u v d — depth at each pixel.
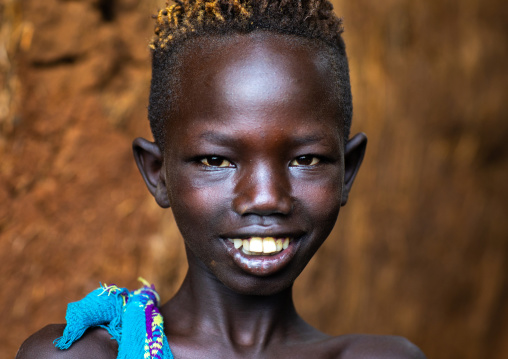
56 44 4.55
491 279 8.18
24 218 4.30
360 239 6.59
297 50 2.04
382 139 6.80
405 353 2.36
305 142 1.99
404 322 7.15
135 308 2.12
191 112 2.02
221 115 1.96
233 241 2.02
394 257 7.02
